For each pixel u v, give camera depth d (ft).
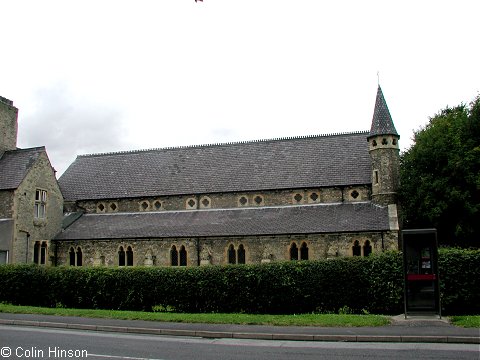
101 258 135.44
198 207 142.61
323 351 48.49
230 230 126.31
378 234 115.03
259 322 66.39
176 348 50.34
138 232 134.31
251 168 146.10
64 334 60.44
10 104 148.97
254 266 82.58
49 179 142.00
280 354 46.68
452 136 129.70
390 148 127.03
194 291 83.66
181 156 160.25
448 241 132.98
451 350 48.75
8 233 128.16
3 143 145.28
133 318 72.18
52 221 141.18
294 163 143.13
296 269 80.74
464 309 74.79
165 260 129.90
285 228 122.42
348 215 123.34
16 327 67.82
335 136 148.25
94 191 155.63
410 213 131.95
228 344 53.57
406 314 71.10
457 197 122.11
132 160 165.27
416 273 74.54
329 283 79.56
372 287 78.07
